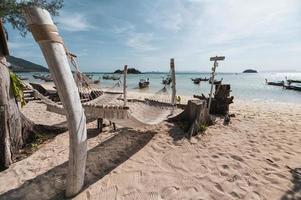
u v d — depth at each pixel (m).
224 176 3.50
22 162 3.92
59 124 6.54
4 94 3.77
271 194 3.02
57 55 2.54
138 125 4.80
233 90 25.77
